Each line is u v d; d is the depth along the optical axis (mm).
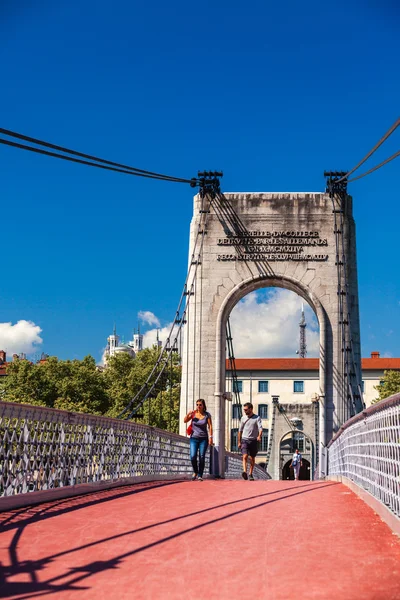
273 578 6020
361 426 12453
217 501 11320
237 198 29969
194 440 17359
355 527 8398
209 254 29719
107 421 14203
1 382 75188
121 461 15055
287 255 29406
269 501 11234
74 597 5527
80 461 12727
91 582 5945
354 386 28344
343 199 29734
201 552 7047
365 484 11727
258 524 8688
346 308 28828
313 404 73812
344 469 16578
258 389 94625
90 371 76312
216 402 28578
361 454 12438
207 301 29438
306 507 10352
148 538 7789
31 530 8297
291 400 93875
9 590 5695
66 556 6898
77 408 70125
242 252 29578
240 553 6988
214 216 29922
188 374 29047
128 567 6449
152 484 15562
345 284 29047
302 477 86188
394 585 5715
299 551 7035
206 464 26047
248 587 5766
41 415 11141
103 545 7414
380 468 9883
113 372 85688
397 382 67188
